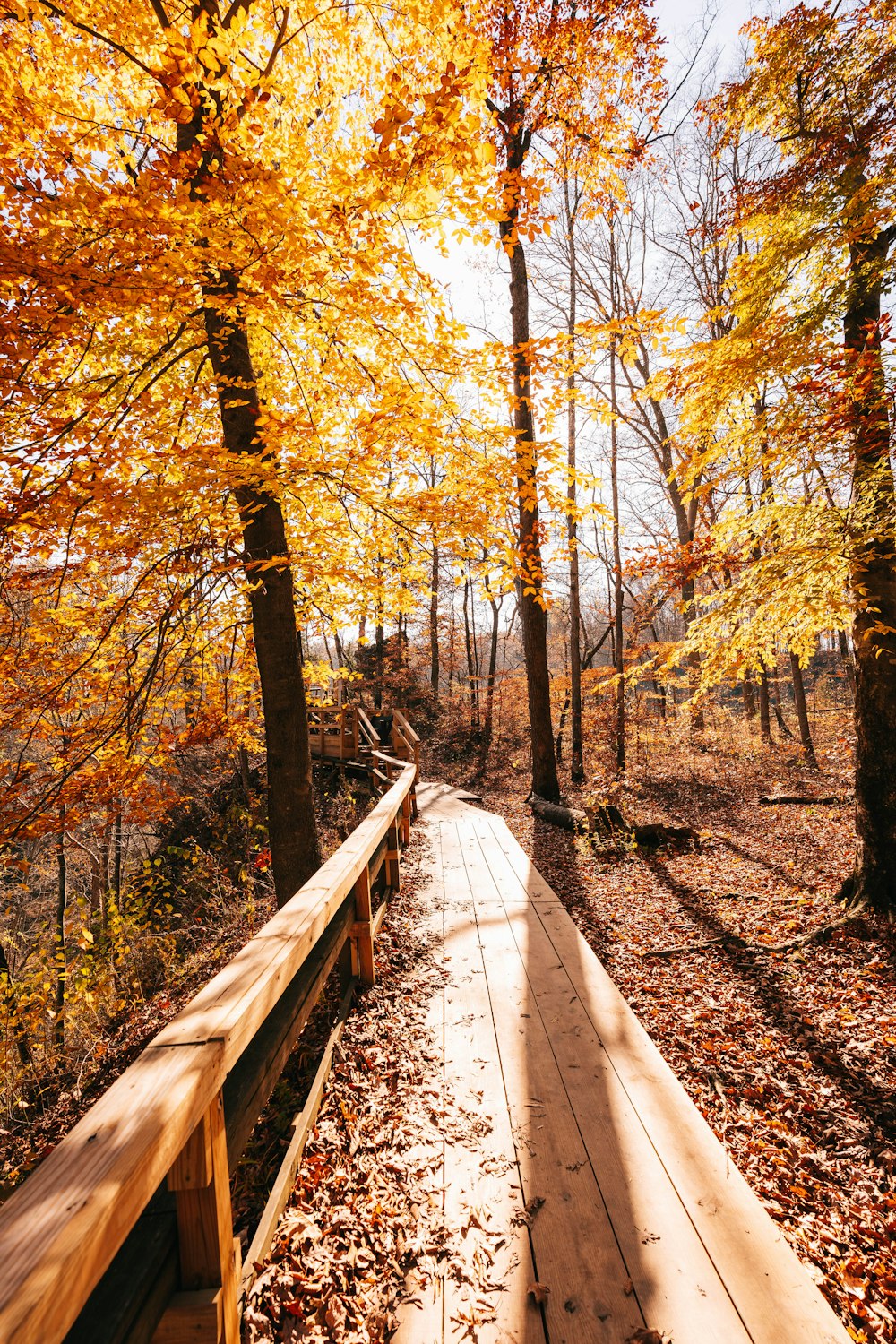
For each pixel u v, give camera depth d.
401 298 3.96
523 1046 3.25
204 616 5.47
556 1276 1.96
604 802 11.48
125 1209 1.01
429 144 2.97
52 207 3.25
